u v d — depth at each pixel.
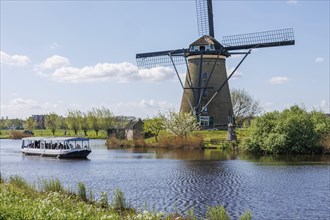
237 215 28.25
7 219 15.90
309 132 73.75
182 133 93.38
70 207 20.94
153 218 18.12
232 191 36.69
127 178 45.06
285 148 73.69
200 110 92.94
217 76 92.81
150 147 94.31
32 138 79.50
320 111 79.31
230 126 84.44
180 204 31.52
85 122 164.88
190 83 93.12
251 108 135.12
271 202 32.09
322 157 67.06
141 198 33.84
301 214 28.45
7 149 97.50
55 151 72.25
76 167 56.44
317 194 35.06
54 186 30.38
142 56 95.06
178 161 62.09
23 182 32.16
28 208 17.47
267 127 75.56
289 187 38.50
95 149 91.12
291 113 76.88
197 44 91.19
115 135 119.25
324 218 27.41
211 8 93.06
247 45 88.56
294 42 84.12
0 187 28.11
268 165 55.62
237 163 58.34
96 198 32.75
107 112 167.75
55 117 180.00
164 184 40.69
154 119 103.56
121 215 23.16
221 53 91.19
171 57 92.12
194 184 40.53
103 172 50.50
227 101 94.50
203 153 75.94
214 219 21.80
